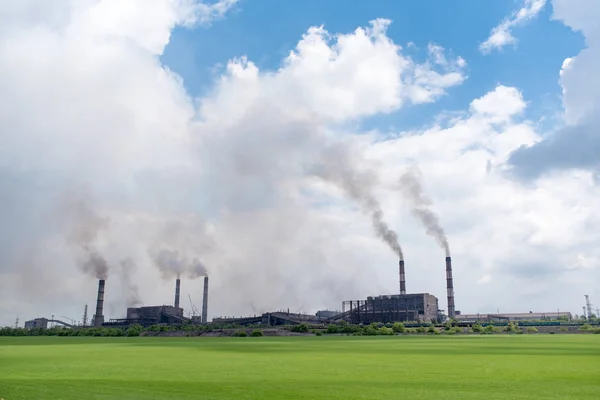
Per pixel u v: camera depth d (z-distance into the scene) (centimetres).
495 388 3556
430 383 3819
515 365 5141
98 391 3481
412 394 3309
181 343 11325
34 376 4406
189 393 3384
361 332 17800
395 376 4256
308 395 3288
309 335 17675
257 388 3584
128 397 3228
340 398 3172
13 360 6169
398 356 6475
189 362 5759
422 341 11338
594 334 16512
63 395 3325
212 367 5125
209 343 11206
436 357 6247
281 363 5547
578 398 3144
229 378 4188
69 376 4394
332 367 5044
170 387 3659
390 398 3161
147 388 3606
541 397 3181
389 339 12900
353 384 3781
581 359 5825
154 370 4859
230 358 6325
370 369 4825
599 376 4212
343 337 15125
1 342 12600
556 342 10200
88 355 7075
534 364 5238
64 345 10631
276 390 3491
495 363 5375
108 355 7044
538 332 19200
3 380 4119
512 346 8712
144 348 8994
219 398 3186
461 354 6750
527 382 3856
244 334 17575
